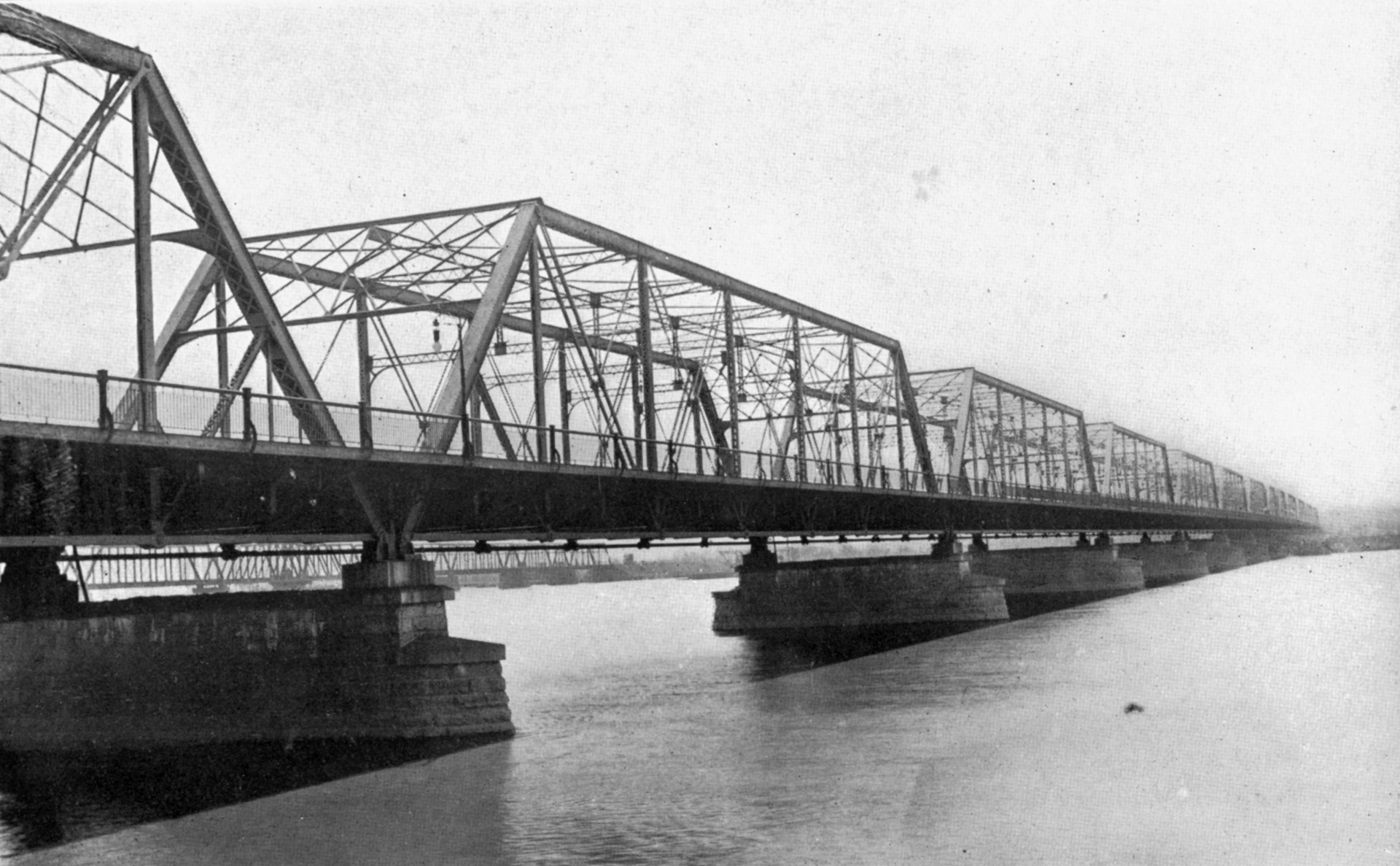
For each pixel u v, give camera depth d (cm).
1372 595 8338
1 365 2280
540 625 10519
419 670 3300
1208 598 8650
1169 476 17150
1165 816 2291
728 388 5775
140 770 3092
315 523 3184
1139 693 3909
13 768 3161
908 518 7306
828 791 2627
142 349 2719
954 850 2100
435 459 3316
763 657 6116
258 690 3381
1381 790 2462
